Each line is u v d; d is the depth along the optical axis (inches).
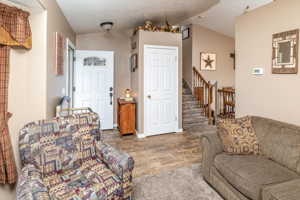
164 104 175.2
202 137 92.4
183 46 267.1
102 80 185.6
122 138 163.5
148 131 169.6
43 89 85.3
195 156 124.2
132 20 164.9
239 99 117.7
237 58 118.7
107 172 67.3
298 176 64.9
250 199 63.6
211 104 231.9
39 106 84.9
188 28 252.4
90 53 180.9
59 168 68.3
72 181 62.5
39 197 46.0
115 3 121.6
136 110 172.9
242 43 114.3
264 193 56.5
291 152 70.7
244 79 113.7
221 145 86.5
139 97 164.2
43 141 67.1
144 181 92.6
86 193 55.9
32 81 83.7
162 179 94.5
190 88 251.8
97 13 134.1
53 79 99.4
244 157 79.8
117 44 195.2
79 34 182.1
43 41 84.6
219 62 259.1
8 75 71.8
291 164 69.4
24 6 79.0
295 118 86.3
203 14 208.7
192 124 208.7
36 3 76.7
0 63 69.6
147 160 117.9
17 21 72.7
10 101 76.8
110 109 190.4
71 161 71.4
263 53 100.8
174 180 93.6
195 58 247.3
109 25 157.9
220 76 260.2
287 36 87.9
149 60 166.1
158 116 173.3
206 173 89.4
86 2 113.0
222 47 259.9
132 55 186.1
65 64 133.0
